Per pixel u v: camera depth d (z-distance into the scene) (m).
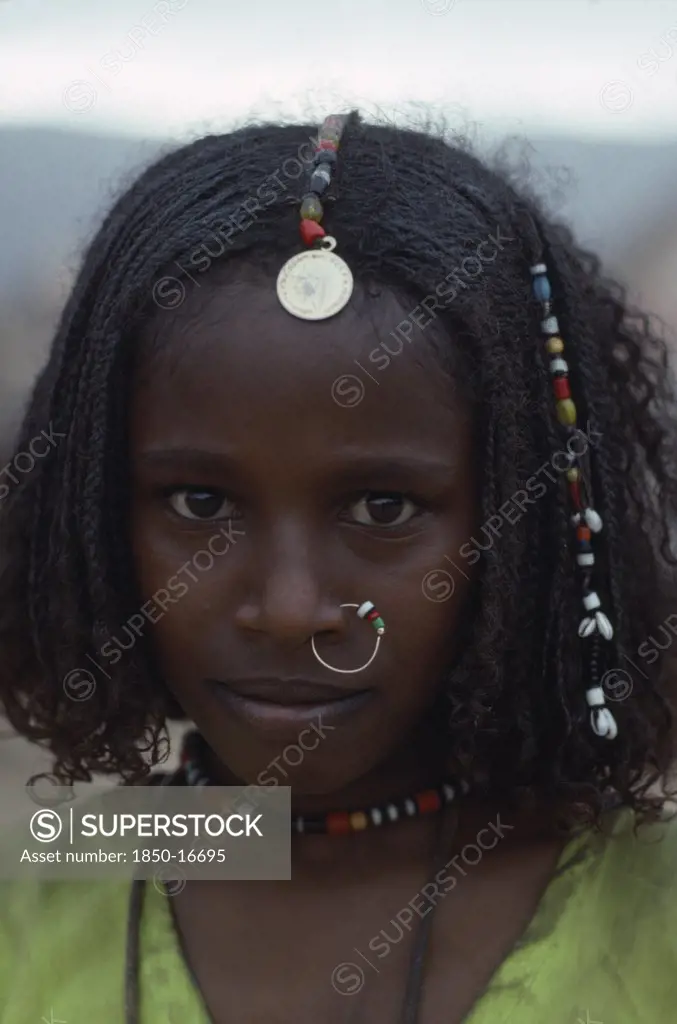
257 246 1.64
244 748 1.71
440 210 1.76
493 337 1.71
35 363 3.74
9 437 2.49
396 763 1.89
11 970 1.93
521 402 1.78
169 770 2.31
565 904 1.78
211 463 1.60
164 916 1.86
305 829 1.88
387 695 1.70
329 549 1.63
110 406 1.73
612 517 1.94
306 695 1.66
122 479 1.77
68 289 2.64
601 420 1.96
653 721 2.02
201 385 1.59
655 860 1.88
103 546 1.80
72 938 1.89
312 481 1.59
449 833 1.88
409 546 1.66
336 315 1.58
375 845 1.89
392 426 1.59
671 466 2.22
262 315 1.58
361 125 1.95
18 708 2.10
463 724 1.79
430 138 2.02
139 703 1.93
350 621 1.65
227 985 1.78
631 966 1.76
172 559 1.70
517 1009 1.68
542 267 1.90
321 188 1.68
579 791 1.90
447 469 1.64
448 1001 1.72
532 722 1.89
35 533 1.98
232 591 1.67
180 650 1.73
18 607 2.04
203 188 1.78
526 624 1.85
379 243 1.65
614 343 2.19
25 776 3.00
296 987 1.76
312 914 1.83
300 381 1.56
